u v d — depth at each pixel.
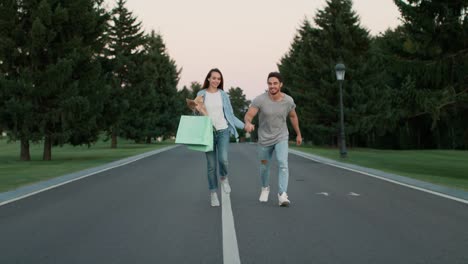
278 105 6.09
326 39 34.22
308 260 3.65
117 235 4.57
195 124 5.89
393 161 16.50
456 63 16.19
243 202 6.63
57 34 18.97
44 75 17.98
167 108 55.78
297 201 6.73
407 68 16.92
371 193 7.67
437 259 3.66
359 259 3.67
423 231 4.68
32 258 3.75
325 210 5.94
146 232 4.70
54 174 11.55
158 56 55.16
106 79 22.39
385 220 5.26
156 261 3.65
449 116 17.80
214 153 6.25
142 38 42.06
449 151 27.47
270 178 10.18
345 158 18.19
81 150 31.44
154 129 53.16
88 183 9.48
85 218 5.50
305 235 4.50
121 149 32.56
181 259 3.70
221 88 6.28
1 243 4.26
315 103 34.59
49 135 18.80
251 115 6.23
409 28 16.72
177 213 5.77
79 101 17.91
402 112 17.78
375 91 32.31
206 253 3.87
